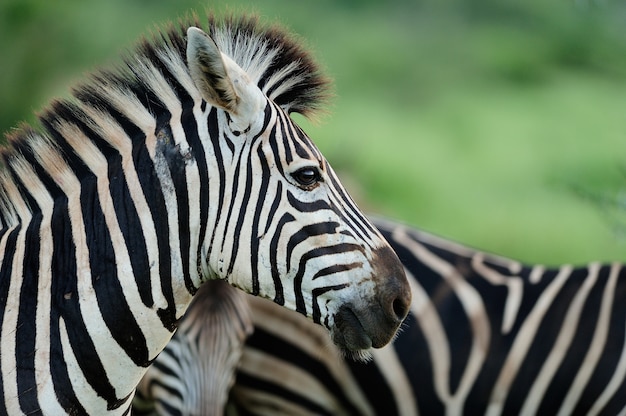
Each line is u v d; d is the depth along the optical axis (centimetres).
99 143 564
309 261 541
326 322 548
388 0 3566
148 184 553
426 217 2505
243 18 585
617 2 1513
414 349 859
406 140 2809
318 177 550
